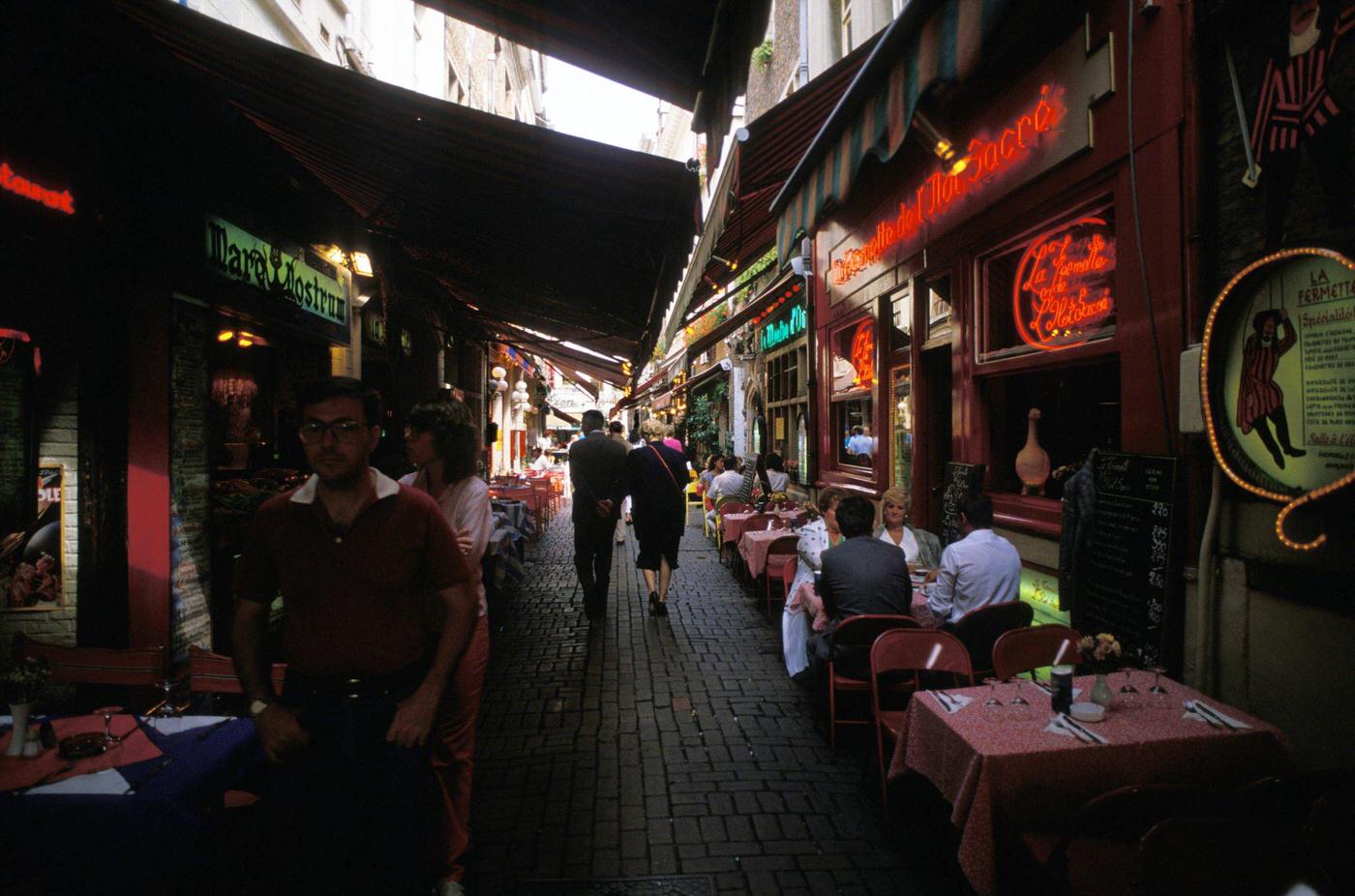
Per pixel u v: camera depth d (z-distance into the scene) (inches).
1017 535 201.6
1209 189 132.3
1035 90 184.1
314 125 178.1
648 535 287.7
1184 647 134.9
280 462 279.0
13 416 169.6
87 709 169.9
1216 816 80.9
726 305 718.5
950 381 256.1
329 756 81.7
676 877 117.9
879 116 165.3
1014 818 96.5
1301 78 111.7
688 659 232.7
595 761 160.9
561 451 1423.5
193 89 161.6
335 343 287.9
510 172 178.7
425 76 552.4
